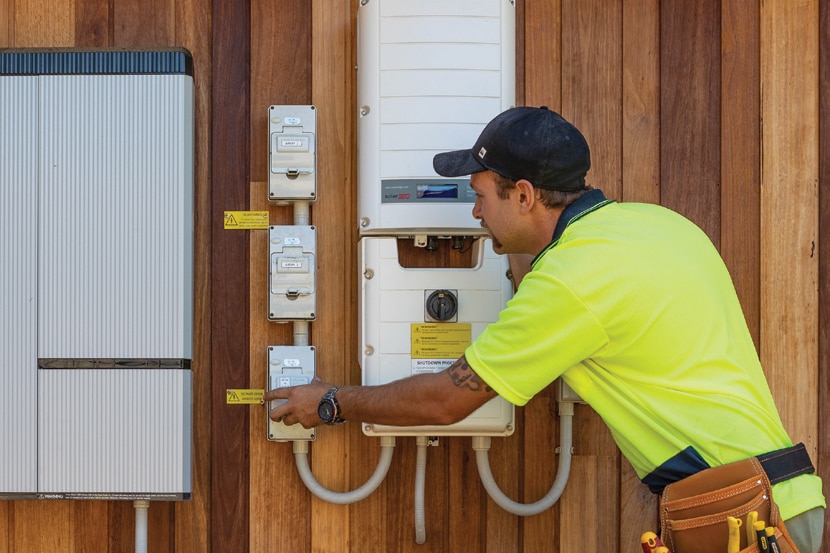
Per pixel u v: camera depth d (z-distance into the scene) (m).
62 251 1.95
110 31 2.11
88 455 1.94
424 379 1.62
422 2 1.95
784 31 2.15
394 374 1.94
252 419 2.09
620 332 1.47
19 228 1.95
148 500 1.99
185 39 2.11
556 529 2.13
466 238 2.08
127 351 1.94
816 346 2.15
